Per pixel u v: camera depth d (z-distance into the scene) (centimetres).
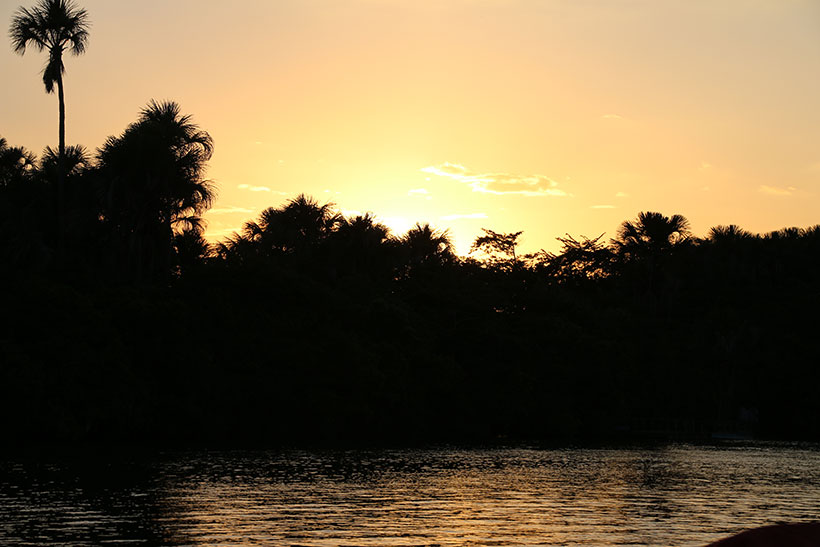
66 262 6272
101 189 6203
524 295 9375
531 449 6091
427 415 7531
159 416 5934
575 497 3306
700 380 9062
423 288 8806
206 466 4225
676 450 6178
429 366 7550
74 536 2327
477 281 9525
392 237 9238
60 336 5562
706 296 10375
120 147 6116
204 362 6134
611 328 9281
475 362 7938
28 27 6222
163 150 6166
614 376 8500
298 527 2511
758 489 3659
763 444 7044
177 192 6356
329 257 8781
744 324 9312
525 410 7694
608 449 6200
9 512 2695
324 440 6681
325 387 6744
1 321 5541
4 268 5828
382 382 6969
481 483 3753
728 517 2839
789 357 8850
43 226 6419
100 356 5616
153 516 2655
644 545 2330
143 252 6738
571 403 8119
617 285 11169
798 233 11462
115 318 5959
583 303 9612
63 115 6381
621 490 3562
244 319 6788
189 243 7231
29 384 5212
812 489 3666
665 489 3628
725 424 8612
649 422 8888
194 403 6103
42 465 4134
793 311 9688
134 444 5712
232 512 2762
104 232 6475
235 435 6475
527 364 8138
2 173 6550
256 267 7194
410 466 4503
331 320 7319
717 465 4884
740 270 10506
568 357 8369
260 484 3528
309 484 3566
